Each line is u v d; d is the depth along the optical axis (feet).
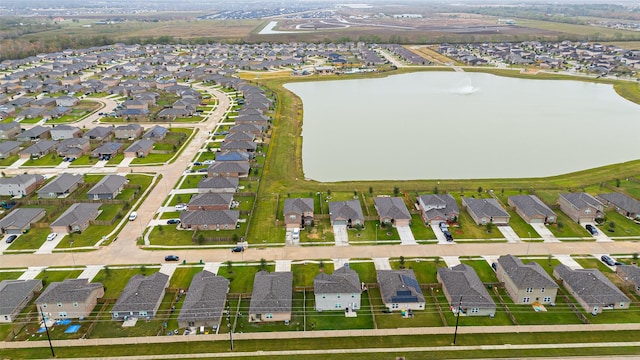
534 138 568.82
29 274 290.97
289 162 485.56
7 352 230.27
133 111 637.71
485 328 242.37
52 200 385.09
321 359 224.33
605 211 373.40
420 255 312.91
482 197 399.03
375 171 468.34
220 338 238.27
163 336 235.20
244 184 425.69
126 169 460.96
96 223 352.08
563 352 227.61
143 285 263.49
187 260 305.94
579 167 475.72
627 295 271.28
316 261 305.94
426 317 254.27
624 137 571.69
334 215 350.64
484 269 297.53
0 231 337.52
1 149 486.79
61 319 253.65
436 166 480.64
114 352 229.66
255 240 330.75
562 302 265.54
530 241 329.11
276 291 258.98
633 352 227.40
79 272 293.02
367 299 268.41
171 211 373.40
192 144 534.78
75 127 560.61
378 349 230.89
